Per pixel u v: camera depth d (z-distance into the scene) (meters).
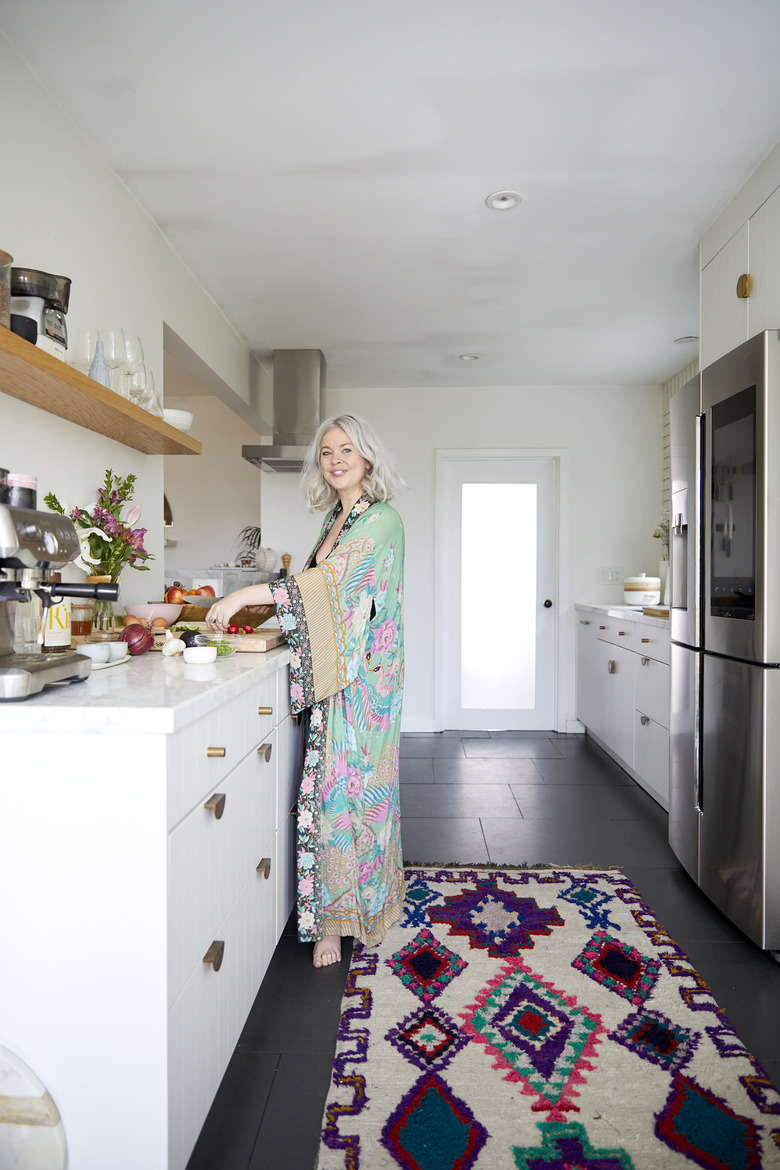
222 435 6.41
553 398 4.94
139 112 2.01
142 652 1.80
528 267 3.06
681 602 2.57
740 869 2.04
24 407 1.76
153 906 1.05
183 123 2.06
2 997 1.08
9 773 1.07
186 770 1.14
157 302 2.69
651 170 2.32
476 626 5.09
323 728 1.88
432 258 2.97
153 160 2.25
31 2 1.61
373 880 1.93
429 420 4.97
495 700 5.09
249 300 3.42
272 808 1.80
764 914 1.92
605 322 3.72
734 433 2.09
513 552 5.07
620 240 2.82
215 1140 1.26
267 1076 1.44
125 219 2.40
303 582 1.78
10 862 1.07
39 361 1.44
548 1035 1.56
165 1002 1.06
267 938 1.75
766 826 1.92
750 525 1.99
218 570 4.21
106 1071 1.07
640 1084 1.40
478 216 2.62
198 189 2.42
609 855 2.68
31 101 1.82
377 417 4.98
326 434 2.07
